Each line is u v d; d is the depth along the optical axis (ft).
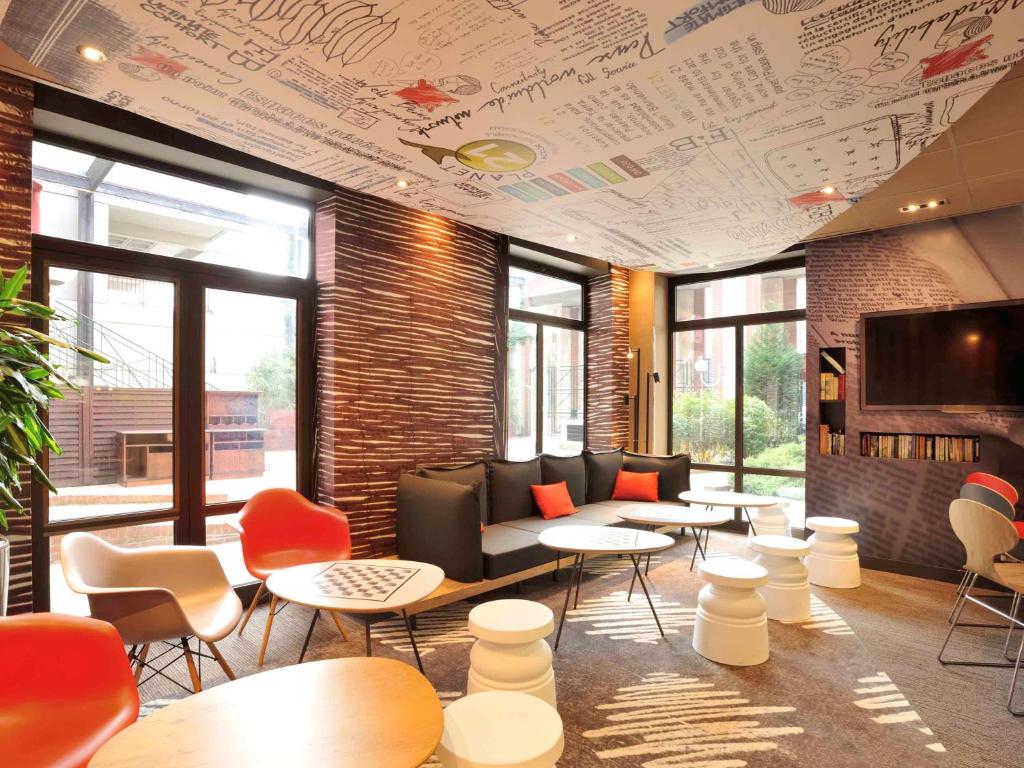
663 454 23.15
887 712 8.69
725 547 18.58
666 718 8.49
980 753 7.68
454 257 16.76
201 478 12.50
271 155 10.61
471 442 17.26
